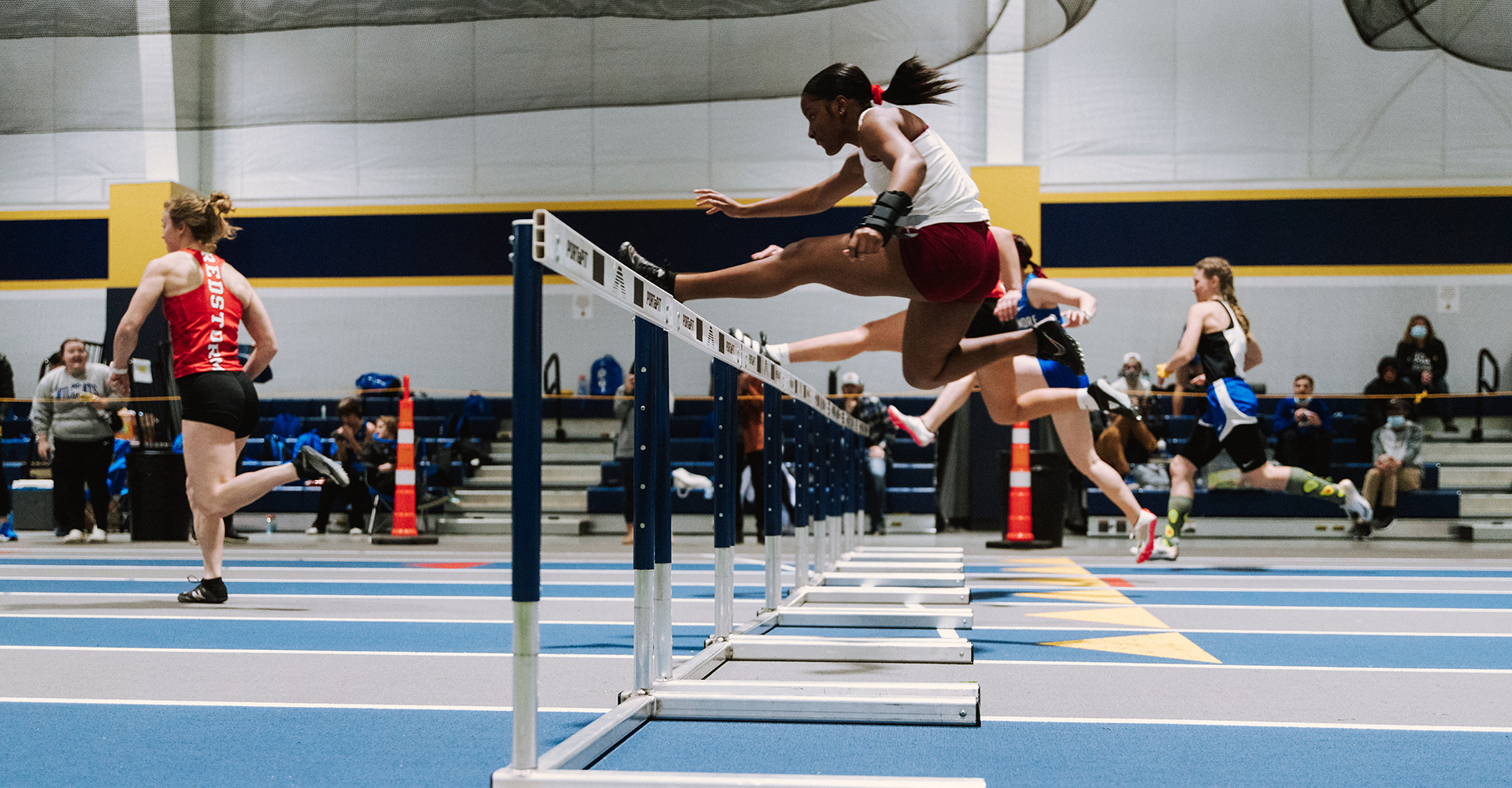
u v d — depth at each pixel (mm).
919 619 3904
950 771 1975
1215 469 10070
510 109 12547
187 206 4367
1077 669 3064
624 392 9523
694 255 12625
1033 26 11617
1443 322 11781
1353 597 5035
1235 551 8492
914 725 2357
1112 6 12109
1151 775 1950
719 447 3230
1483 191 11773
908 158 2619
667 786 1722
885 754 2092
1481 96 11789
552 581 5812
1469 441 11227
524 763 1771
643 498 2475
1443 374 11273
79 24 13219
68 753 2105
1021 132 11906
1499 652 3418
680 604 4703
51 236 13266
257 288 13156
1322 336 11859
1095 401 4879
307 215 13133
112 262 12875
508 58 12539
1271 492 9969
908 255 2797
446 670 3061
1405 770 2006
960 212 2873
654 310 2273
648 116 12727
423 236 13039
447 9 12680
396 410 12219
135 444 10180
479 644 3553
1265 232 11930
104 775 1951
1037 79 12164
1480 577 6176
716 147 12625
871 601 4578
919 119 2932
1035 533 8781
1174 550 7016
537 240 1666
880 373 12367
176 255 4387
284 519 10828
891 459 11133
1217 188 11977
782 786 1702
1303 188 11922
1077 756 2090
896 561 6172
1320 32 11969
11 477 11383
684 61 11977
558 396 12062
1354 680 2922
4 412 12469
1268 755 2107
